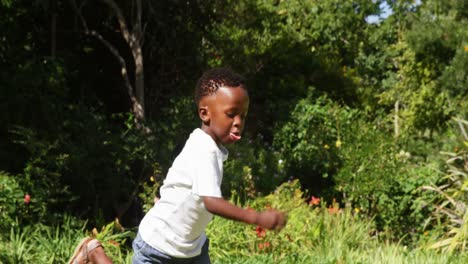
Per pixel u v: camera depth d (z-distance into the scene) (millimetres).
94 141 9648
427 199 11477
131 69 12531
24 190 8211
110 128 10648
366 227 8766
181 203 3277
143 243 3406
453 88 15516
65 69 10133
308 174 13227
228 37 13773
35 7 10781
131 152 10016
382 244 8234
